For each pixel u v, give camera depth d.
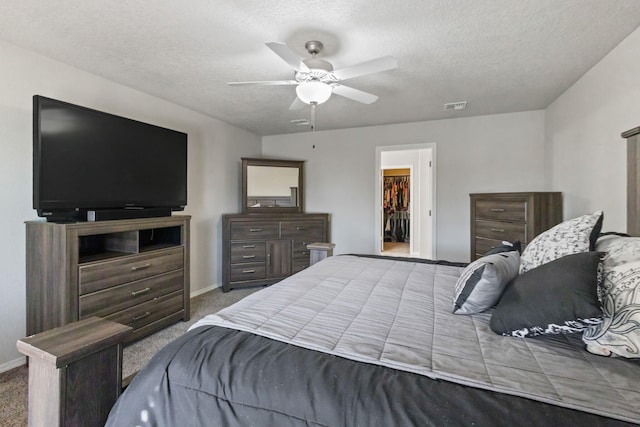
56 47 2.20
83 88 2.59
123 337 1.00
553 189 3.38
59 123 2.13
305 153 4.94
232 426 0.85
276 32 1.99
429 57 2.32
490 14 1.79
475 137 3.98
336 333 1.11
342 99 3.31
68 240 2.03
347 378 0.85
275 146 5.12
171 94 3.16
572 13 1.78
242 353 0.98
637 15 1.80
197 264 3.86
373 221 4.57
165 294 2.76
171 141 2.98
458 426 0.69
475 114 3.88
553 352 0.97
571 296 0.96
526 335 1.06
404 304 1.41
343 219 4.74
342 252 4.75
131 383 1.00
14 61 2.17
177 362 0.98
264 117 4.04
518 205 3.04
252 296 1.53
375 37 2.04
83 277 2.12
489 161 3.92
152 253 2.63
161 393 0.95
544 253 1.44
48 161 2.07
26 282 2.22
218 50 2.23
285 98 3.28
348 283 1.74
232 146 4.46
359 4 1.71
